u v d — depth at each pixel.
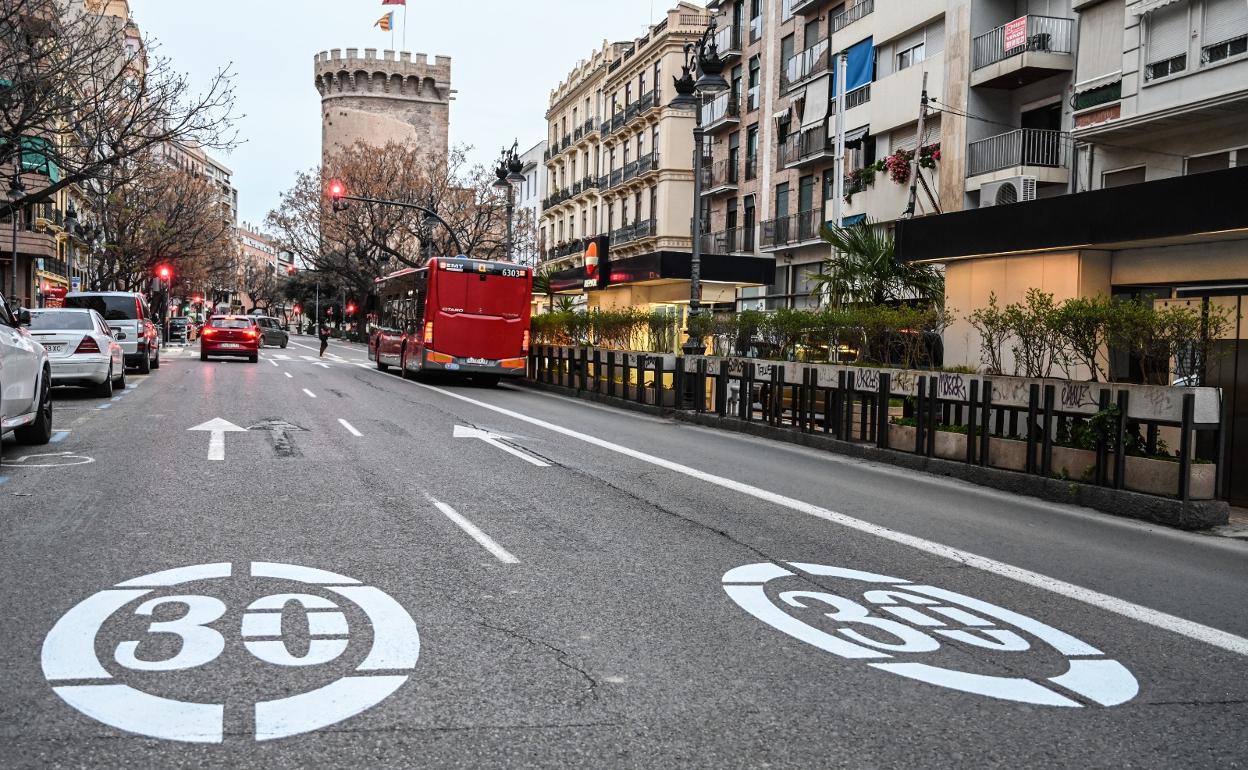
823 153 34.94
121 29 23.22
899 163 29.47
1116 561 7.39
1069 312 10.65
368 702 4.00
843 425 14.48
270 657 4.49
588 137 60.84
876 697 4.25
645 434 15.88
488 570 6.27
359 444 12.80
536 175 74.62
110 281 49.88
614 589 5.90
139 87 23.08
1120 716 4.14
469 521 7.87
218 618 5.05
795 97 38.06
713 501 9.30
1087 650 5.07
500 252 56.94
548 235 70.56
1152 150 21.69
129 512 7.82
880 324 14.61
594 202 60.41
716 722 3.91
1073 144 24.08
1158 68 20.78
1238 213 11.05
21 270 48.94
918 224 15.69
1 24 20.11
